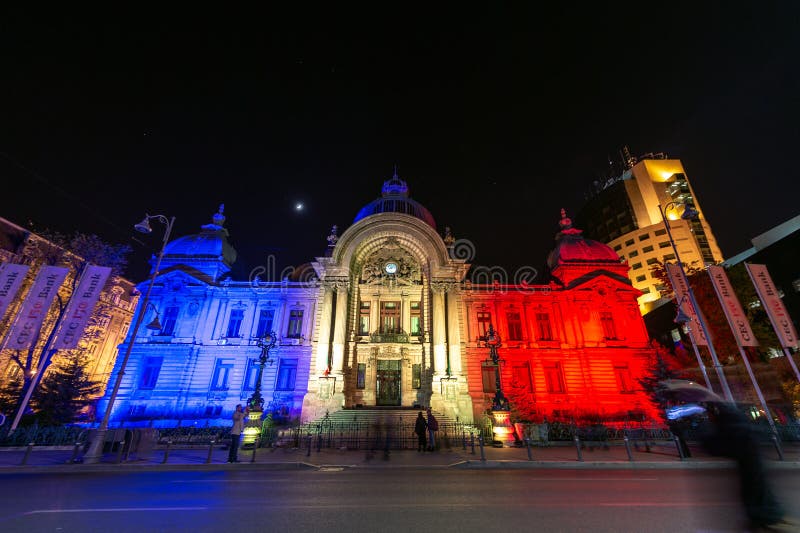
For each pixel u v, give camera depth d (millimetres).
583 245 39781
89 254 33062
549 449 20172
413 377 35094
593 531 6598
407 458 17141
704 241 77125
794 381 25453
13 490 10125
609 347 34125
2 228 34438
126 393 32094
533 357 34406
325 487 10750
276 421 29562
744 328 22344
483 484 11211
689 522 7000
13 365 35750
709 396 5492
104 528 6781
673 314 47688
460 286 37062
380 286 38406
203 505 8508
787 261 35906
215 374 33719
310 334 35219
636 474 13188
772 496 4766
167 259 37844
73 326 22391
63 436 20266
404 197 45844
